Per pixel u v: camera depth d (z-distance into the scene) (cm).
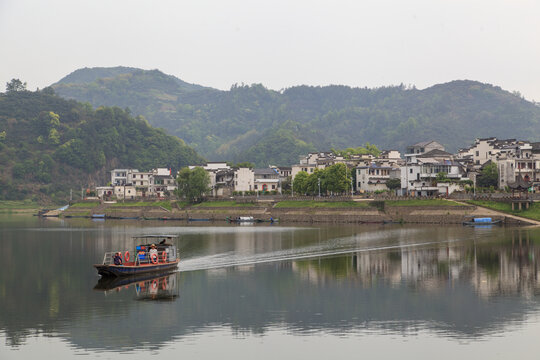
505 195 15975
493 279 7594
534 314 5866
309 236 13288
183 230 15838
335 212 18038
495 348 4919
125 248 11656
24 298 6806
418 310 6072
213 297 6781
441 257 9494
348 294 6844
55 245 12238
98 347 5059
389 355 4794
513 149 19975
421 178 19350
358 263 9081
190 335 5344
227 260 9562
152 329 5522
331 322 5688
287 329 5488
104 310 6234
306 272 8338
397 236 12756
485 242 11244
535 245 10675
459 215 15425
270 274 8200
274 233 14300
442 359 4700
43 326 5653
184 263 9281
